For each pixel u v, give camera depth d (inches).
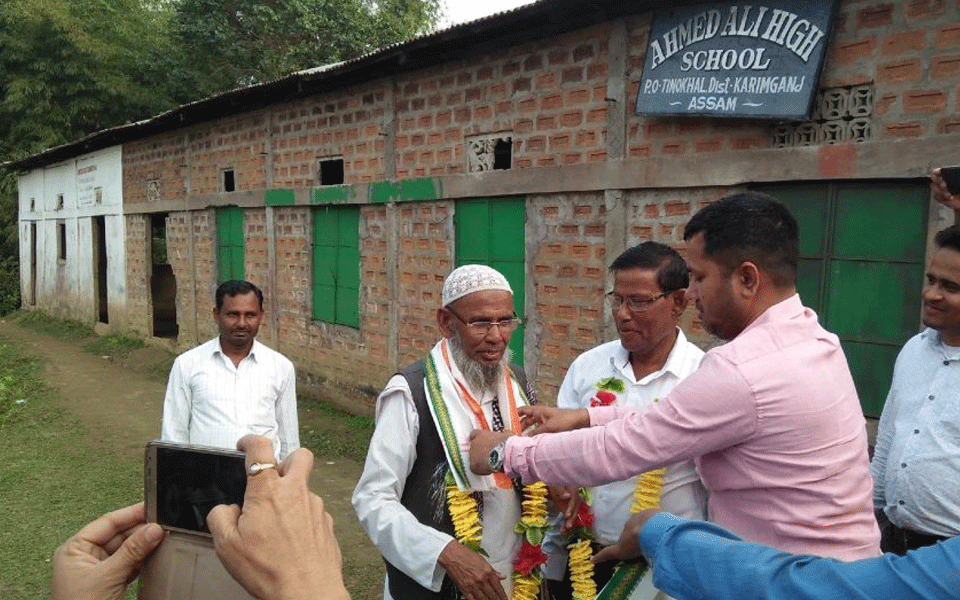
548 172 205.8
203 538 38.8
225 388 131.3
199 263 420.2
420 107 255.1
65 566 39.5
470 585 75.6
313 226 325.7
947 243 89.7
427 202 257.8
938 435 88.9
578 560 88.2
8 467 245.1
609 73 187.9
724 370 60.4
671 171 173.8
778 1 151.0
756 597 42.9
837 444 60.5
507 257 226.7
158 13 823.1
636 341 90.9
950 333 91.4
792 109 147.8
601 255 195.2
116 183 513.3
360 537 186.1
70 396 360.2
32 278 708.0
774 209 64.7
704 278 65.9
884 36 139.8
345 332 308.3
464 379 85.4
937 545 39.2
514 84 216.8
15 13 689.6
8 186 757.9
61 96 717.9
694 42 164.9
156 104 735.7
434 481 83.4
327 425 292.0
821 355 62.4
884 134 140.8
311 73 284.4
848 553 59.9
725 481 64.1
